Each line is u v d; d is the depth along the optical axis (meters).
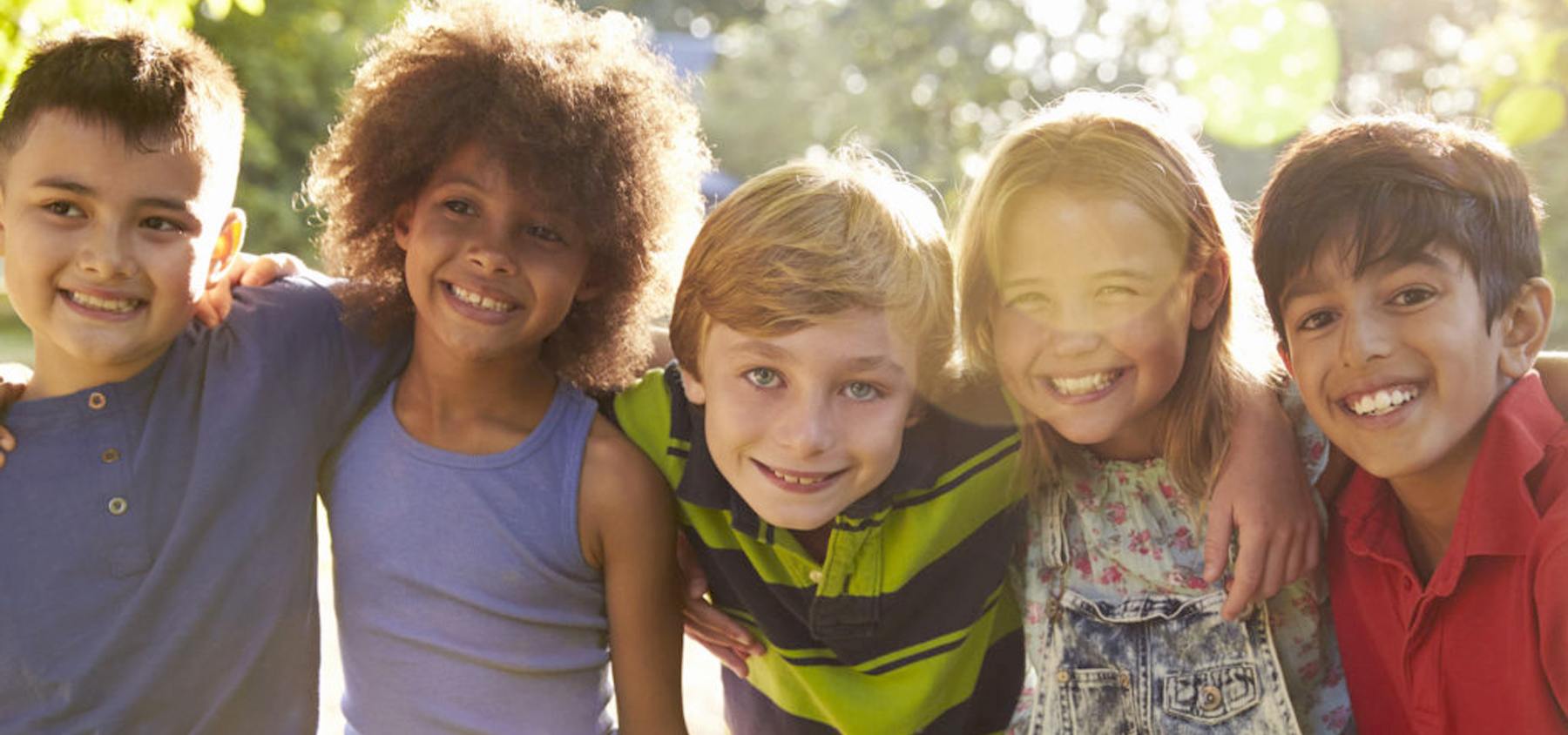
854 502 2.19
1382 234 1.94
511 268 2.16
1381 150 1.99
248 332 2.27
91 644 2.11
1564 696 1.90
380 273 2.34
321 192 2.51
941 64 17.55
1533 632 1.94
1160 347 2.13
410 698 2.26
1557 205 8.71
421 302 2.21
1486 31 3.20
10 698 2.12
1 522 2.11
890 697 2.32
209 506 2.18
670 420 2.32
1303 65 7.81
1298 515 2.16
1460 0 13.43
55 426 2.14
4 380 2.24
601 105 2.27
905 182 2.33
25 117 2.10
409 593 2.25
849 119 19.80
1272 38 7.80
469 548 2.24
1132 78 16.05
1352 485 2.18
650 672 2.33
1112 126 2.14
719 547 2.31
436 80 2.21
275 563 2.23
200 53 2.27
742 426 2.13
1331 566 2.22
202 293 2.19
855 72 21.94
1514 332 2.03
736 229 2.13
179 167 2.12
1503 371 2.02
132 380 2.16
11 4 3.92
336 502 2.30
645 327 2.46
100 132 2.07
